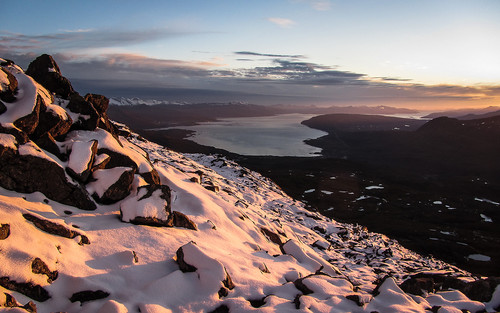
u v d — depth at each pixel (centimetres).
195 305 650
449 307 734
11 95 971
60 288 622
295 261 1059
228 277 729
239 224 1337
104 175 1031
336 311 679
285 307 671
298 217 2402
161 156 2617
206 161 4216
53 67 1228
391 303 743
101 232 842
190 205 1248
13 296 551
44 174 876
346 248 1947
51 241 695
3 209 695
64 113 1061
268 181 4275
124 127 2417
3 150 820
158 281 686
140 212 927
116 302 582
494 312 771
